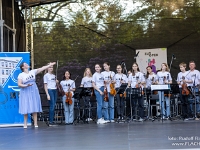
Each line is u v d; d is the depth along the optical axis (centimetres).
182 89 1002
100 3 1304
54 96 1007
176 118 1095
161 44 1291
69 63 1307
